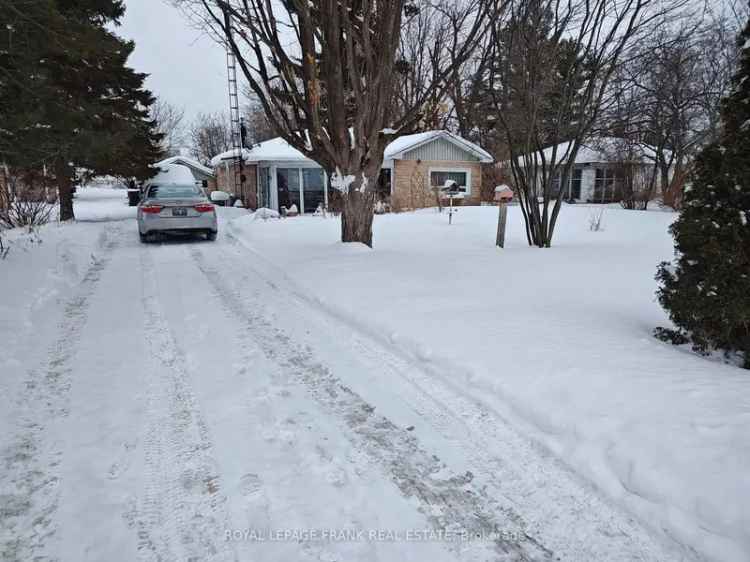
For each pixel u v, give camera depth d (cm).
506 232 1299
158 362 425
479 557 211
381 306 540
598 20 885
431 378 380
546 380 336
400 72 1548
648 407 288
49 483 261
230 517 235
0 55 980
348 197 926
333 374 395
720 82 1658
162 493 253
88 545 219
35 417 329
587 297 568
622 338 411
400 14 824
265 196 2353
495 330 442
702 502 219
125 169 1908
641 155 2359
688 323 389
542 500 245
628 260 824
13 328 493
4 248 866
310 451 288
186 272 830
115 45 1468
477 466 273
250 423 320
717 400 288
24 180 1434
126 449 292
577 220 1586
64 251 903
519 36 934
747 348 362
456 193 1928
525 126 1015
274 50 849
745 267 343
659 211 1942
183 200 1202
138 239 1291
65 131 1429
